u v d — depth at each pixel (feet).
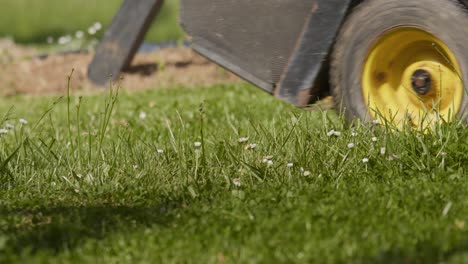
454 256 15.46
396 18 25.88
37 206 22.48
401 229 17.66
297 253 16.61
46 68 59.82
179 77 55.93
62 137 33.47
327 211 19.51
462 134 24.09
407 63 26.71
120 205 22.47
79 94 53.78
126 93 51.98
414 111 26.58
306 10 28.02
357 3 27.14
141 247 17.81
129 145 27.27
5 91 55.77
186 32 31.86
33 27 112.06
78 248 17.93
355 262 15.72
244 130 32.17
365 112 26.99
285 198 21.33
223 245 17.43
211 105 41.45
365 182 22.58
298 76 28.30
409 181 22.13
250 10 29.81
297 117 27.55
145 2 55.47
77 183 25.00
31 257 17.31
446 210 18.88
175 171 25.30
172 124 36.19
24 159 27.12
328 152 24.75
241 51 30.32
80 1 125.90
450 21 24.72
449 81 25.61
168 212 20.71
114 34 56.13
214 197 22.31
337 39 27.48
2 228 19.98
